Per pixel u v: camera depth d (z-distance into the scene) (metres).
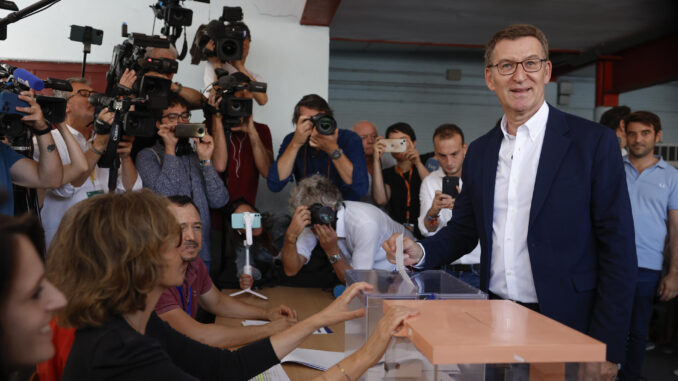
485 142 1.49
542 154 1.33
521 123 1.36
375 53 9.34
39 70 3.78
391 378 0.87
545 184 1.31
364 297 1.06
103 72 3.85
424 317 0.87
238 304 2.01
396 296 1.03
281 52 3.99
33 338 0.55
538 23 6.21
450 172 2.69
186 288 1.81
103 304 0.85
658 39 7.11
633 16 5.89
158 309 1.64
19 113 1.76
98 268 0.84
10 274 0.51
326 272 2.49
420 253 1.47
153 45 2.37
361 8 5.57
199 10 3.87
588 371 0.72
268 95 3.99
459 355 0.71
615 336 1.25
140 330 0.93
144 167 2.58
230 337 1.69
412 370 0.81
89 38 2.62
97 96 2.33
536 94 1.32
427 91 9.52
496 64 1.34
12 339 0.54
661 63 7.09
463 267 2.17
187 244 1.76
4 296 0.52
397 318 0.87
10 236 0.53
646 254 2.85
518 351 0.71
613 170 1.28
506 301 0.98
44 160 1.89
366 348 0.93
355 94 9.37
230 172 2.85
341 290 2.22
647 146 2.86
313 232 2.23
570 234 1.30
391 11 5.68
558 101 9.96
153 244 0.86
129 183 2.47
